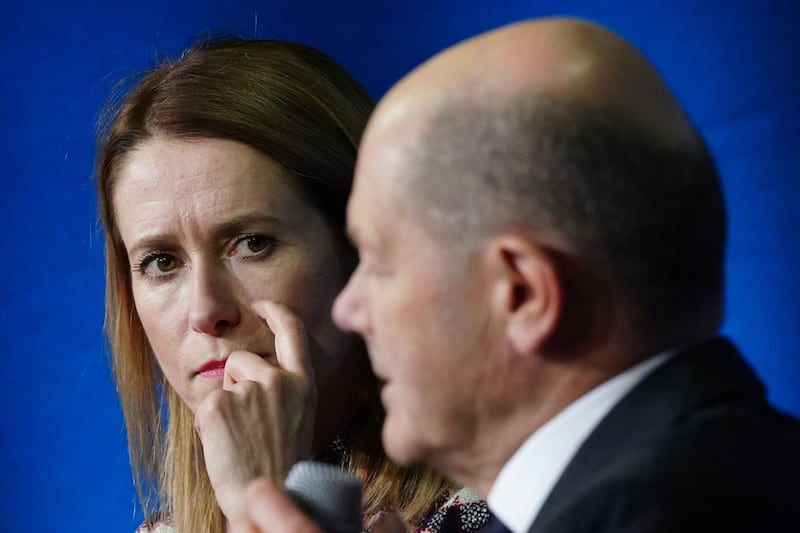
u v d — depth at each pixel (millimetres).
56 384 10516
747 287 9000
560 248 3402
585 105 3424
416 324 3559
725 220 3607
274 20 10164
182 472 6410
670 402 3420
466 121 3471
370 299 3691
